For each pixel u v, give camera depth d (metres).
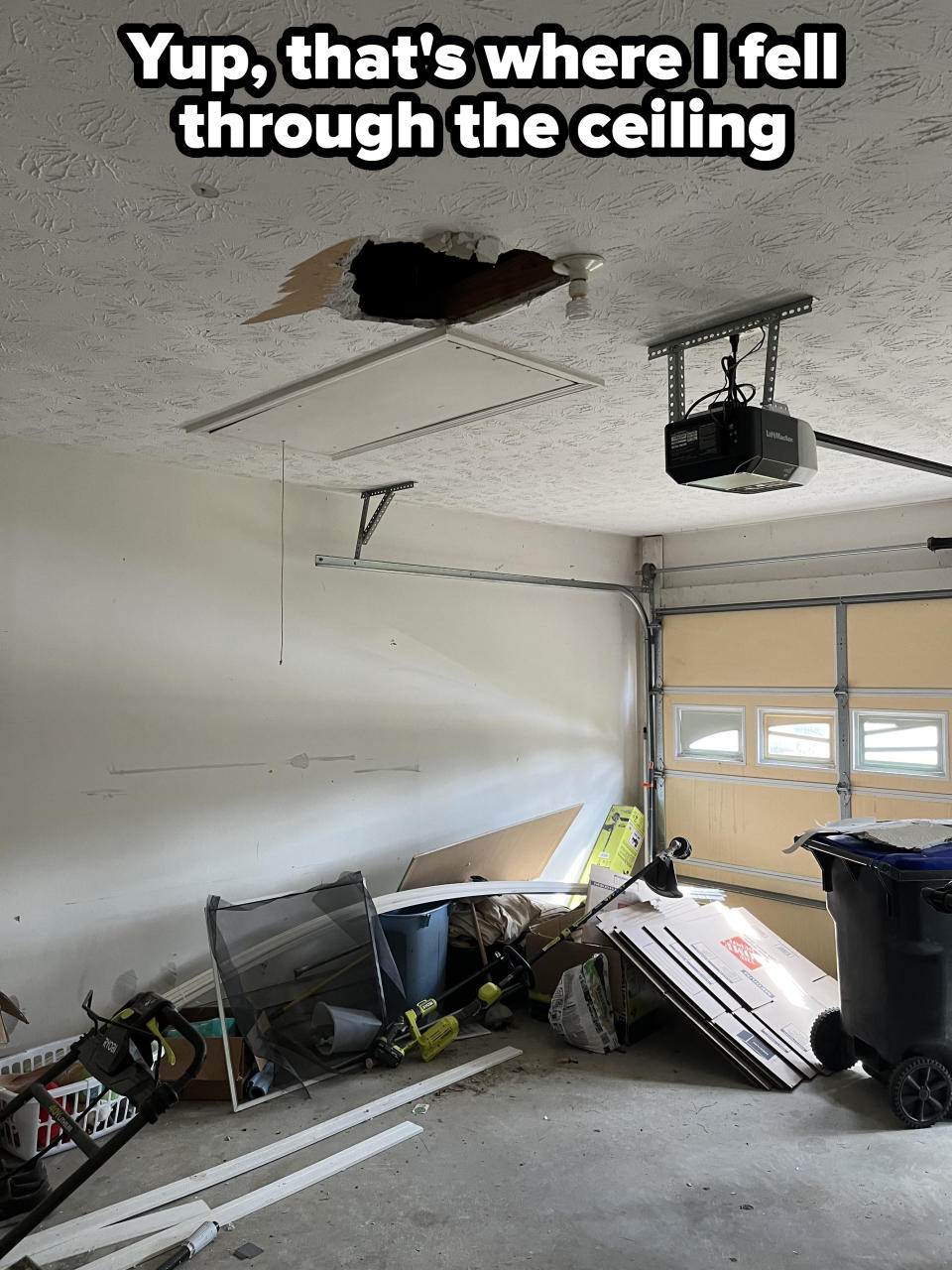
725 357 2.24
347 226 1.62
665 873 3.97
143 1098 1.83
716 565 5.52
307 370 2.46
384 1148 2.96
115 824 3.46
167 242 1.67
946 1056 3.16
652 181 1.47
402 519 4.56
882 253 1.77
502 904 4.44
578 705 5.52
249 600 3.93
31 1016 3.21
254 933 3.45
